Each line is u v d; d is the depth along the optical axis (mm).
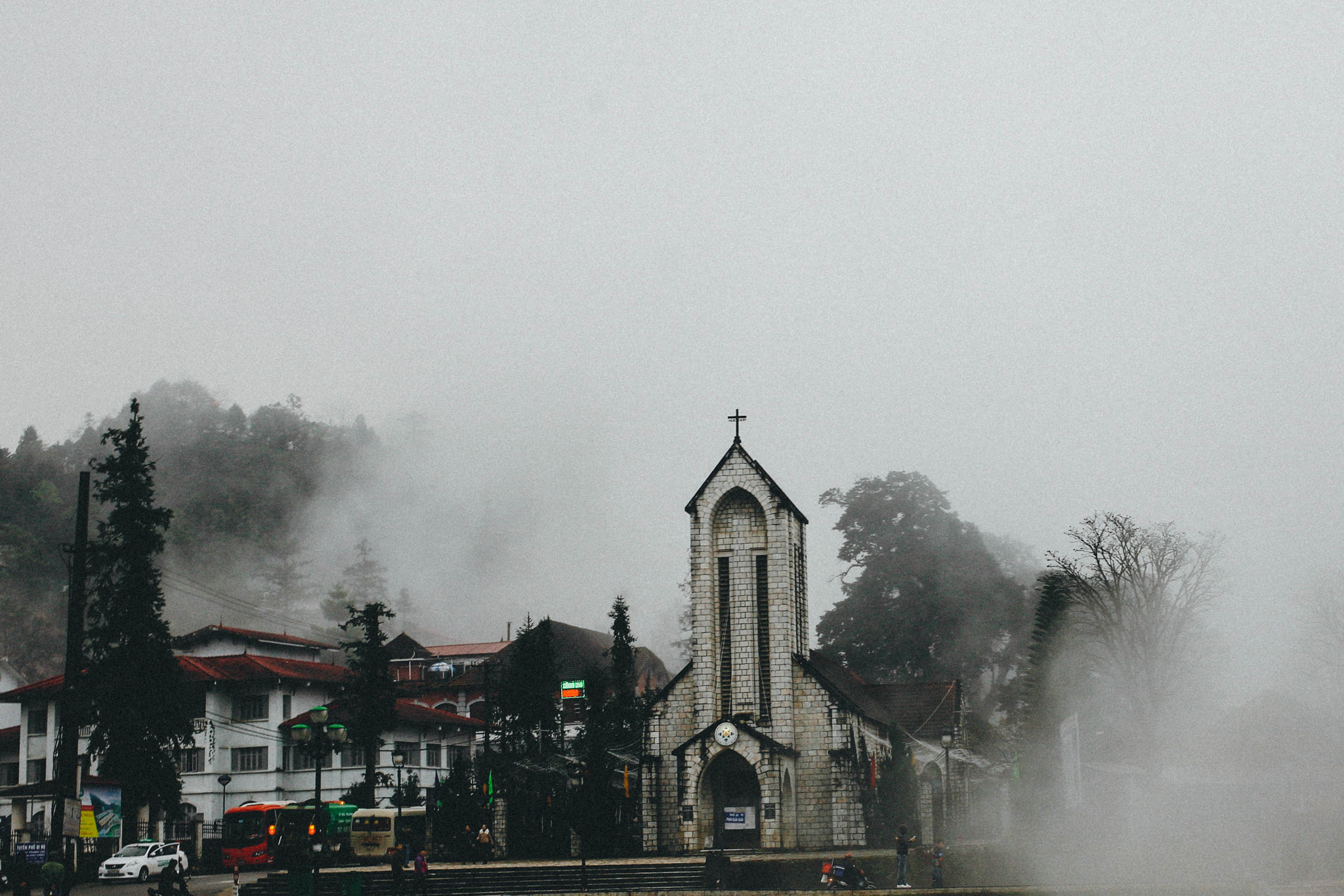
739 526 66500
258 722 82000
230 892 52156
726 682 65125
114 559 72000
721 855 50719
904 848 48844
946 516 121438
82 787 65562
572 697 71562
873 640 114875
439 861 60688
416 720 88438
